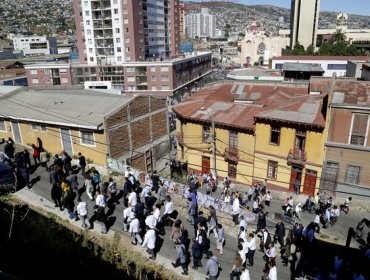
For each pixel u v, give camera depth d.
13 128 29.94
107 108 27.34
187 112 32.81
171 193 23.84
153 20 98.19
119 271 12.91
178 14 116.00
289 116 27.27
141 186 23.39
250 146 29.53
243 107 32.31
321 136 26.08
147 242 15.05
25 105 30.72
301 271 16.02
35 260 11.81
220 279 14.70
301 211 24.84
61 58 126.50
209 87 43.69
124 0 84.19
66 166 21.95
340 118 25.38
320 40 128.25
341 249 19.19
